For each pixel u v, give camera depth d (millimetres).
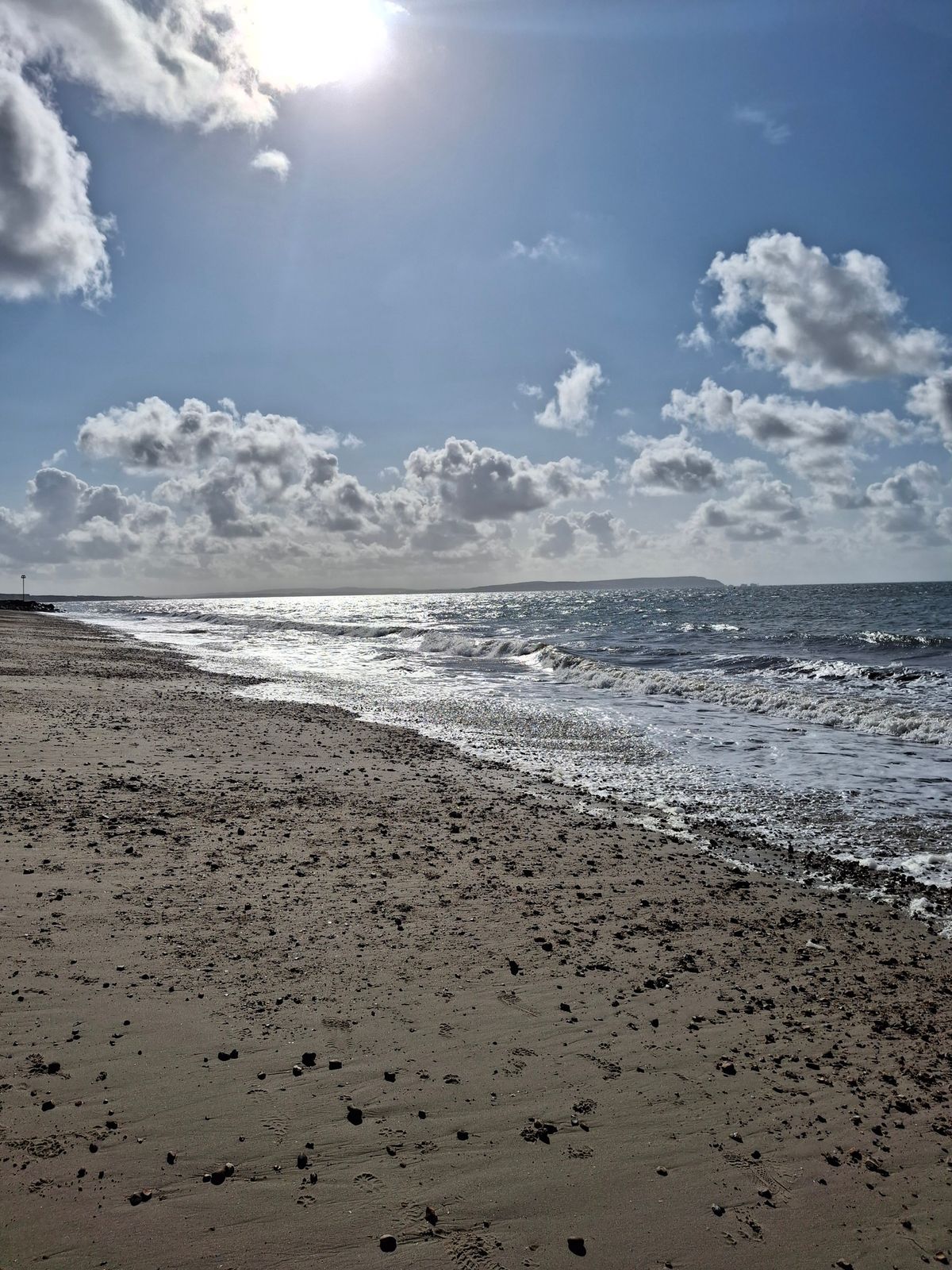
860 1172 3387
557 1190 3215
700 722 16469
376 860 7320
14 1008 4348
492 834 8422
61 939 5238
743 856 7973
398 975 5047
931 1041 4469
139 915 5715
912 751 13430
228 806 8914
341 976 4984
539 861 7578
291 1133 3459
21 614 75250
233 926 5652
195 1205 3016
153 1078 3787
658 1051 4289
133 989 4633
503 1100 3785
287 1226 2943
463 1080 3930
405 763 12039
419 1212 3055
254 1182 3156
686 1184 3279
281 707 17688
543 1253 2895
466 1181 3234
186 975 4859
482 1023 4500
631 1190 3232
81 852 7000
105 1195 3035
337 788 10086
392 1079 3906
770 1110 3789
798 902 6719
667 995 4957
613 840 8430
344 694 20906
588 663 26031
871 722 15578
